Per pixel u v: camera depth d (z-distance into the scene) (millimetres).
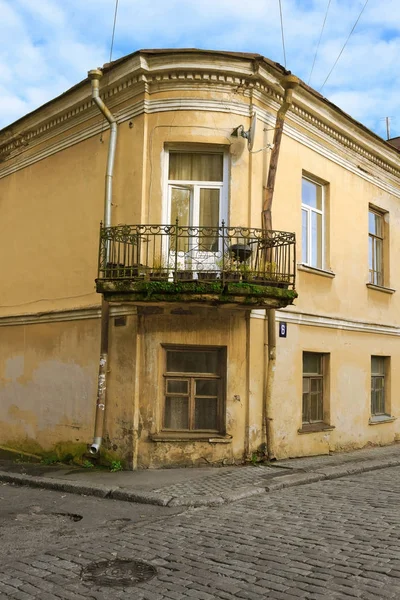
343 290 12961
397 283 15211
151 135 10469
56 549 5773
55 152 12438
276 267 10164
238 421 10156
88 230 11359
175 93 10453
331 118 12383
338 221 12922
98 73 10578
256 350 10445
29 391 12336
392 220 15141
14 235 13414
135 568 5129
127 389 10102
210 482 8727
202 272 9680
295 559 5203
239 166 10469
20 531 6566
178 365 10352
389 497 7820
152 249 10156
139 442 9945
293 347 11336
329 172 12742
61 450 11281
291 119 11609
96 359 10812
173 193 10578
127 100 10828
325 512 6957
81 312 11219
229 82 10500
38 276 12500
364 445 13258
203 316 10211
